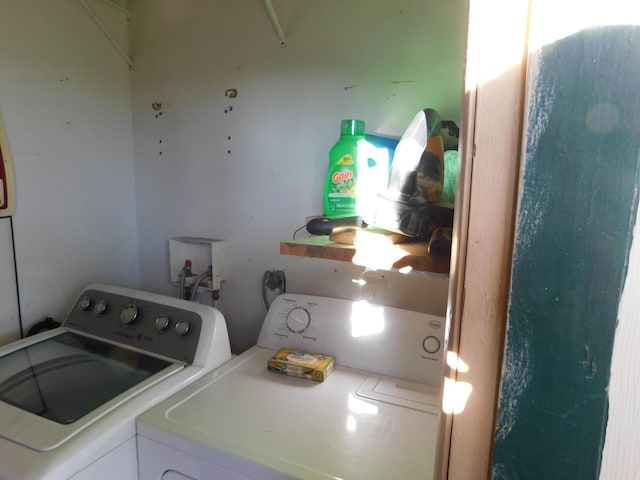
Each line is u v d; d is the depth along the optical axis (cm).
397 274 133
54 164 151
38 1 141
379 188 120
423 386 116
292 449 87
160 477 96
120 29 170
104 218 171
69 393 109
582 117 41
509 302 47
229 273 164
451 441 53
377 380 119
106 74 167
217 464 87
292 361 122
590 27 40
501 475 50
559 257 44
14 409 99
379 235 93
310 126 142
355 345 127
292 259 150
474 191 47
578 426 45
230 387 113
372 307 128
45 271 151
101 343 136
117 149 174
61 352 133
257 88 149
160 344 128
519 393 48
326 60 136
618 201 41
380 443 90
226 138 158
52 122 149
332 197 123
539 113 43
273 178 151
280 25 142
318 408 104
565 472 47
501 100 44
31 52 140
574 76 41
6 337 140
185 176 169
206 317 127
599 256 42
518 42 43
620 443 45
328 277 145
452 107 121
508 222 46
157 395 105
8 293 140
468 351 50
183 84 164
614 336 43
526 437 48
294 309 138
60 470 81
